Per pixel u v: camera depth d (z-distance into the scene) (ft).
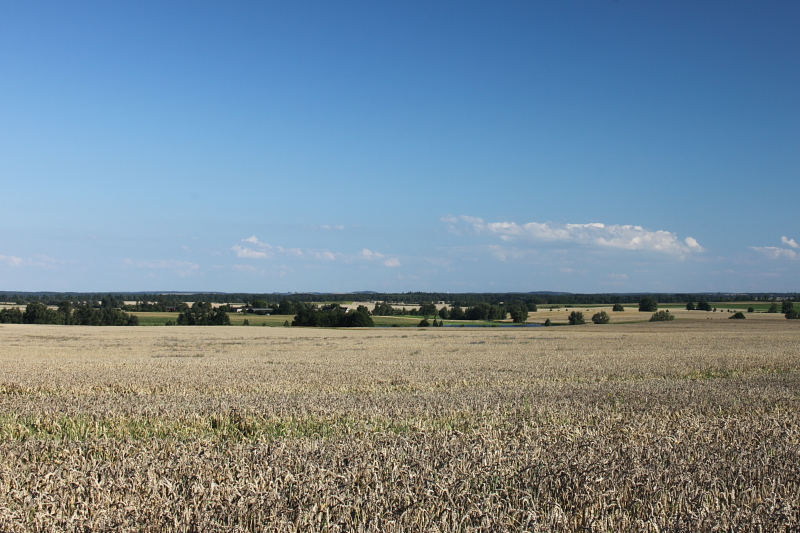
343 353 140.67
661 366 105.81
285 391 70.59
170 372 91.76
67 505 25.94
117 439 40.42
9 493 26.71
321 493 26.27
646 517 25.00
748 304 573.74
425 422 46.78
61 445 37.91
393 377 86.43
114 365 104.42
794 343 174.60
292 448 35.68
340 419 48.08
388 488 27.37
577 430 41.52
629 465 31.27
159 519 23.85
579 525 23.77
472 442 38.14
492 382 81.92
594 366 105.70
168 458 33.19
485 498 25.89
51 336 209.56
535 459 32.58
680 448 36.19
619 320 359.25
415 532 22.99
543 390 70.08
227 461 32.17
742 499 26.89
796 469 31.89
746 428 43.37
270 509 24.75
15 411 52.21
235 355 134.21
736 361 115.44
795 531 23.68
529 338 206.90
